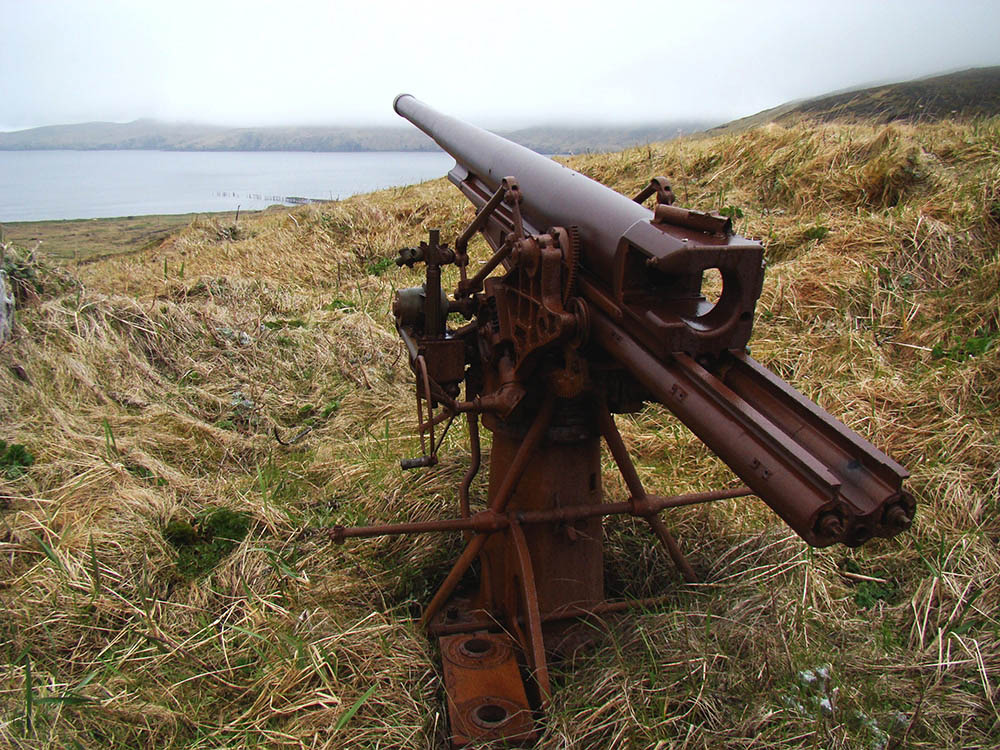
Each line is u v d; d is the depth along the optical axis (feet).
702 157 28.04
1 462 13.03
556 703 8.43
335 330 20.44
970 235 18.40
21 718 8.15
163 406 16.08
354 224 32.09
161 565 11.03
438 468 13.76
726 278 6.80
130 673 9.04
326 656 9.10
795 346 16.44
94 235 45.93
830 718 7.99
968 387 14.07
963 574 10.38
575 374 8.12
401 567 11.37
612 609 9.84
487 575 10.22
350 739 8.06
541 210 9.01
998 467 12.26
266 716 8.39
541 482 9.50
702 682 8.36
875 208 21.59
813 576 10.47
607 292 7.65
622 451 9.56
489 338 9.65
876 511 5.49
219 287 22.62
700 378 6.43
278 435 15.81
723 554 11.27
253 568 10.95
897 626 9.91
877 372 15.10
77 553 10.95
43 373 15.90
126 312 18.98
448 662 8.91
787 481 5.65
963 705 8.43
